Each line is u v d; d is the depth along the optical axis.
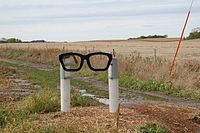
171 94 19.50
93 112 10.77
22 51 56.19
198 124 10.99
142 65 24.84
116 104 10.71
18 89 19.66
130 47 64.81
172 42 78.75
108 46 70.12
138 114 10.73
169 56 39.00
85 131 8.73
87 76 27.67
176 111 11.91
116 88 10.72
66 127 8.68
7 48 66.00
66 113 10.66
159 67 23.42
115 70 10.68
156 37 95.75
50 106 11.55
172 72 21.89
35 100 11.62
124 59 27.91
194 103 16.58
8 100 15.22
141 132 8.91
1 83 22.25
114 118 9.98
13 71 30.55
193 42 73.94
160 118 10.70
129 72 24.75
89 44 80.69
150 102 15.65
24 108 11.41
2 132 8.64
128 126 9.32
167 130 9.36
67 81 10.89
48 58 44.00
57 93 13.42
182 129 10.12
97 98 16.91
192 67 23.22
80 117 10.13
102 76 25.77
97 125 9.32
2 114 10.14
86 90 20.50
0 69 31.19
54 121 9.70
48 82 23.39
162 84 20.58
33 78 26.16
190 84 20.48
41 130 8.54
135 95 19.11
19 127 8.84
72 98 13.10
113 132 8.83
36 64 42.88
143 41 86.69
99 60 29.66
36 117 10.27
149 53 46.75
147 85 21.20
